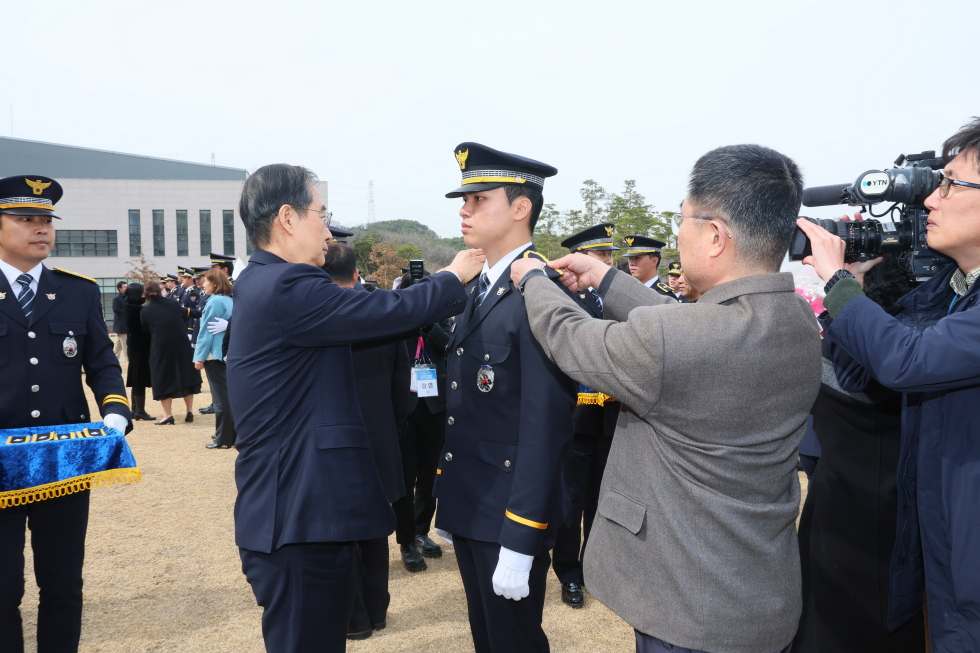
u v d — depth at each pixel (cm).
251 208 182
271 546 166
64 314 259
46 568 239
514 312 182
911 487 167
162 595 342
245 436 173
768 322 124
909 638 187
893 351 140
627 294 165
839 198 180
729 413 122
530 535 166
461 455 190
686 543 125
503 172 185
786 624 128
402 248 8150
